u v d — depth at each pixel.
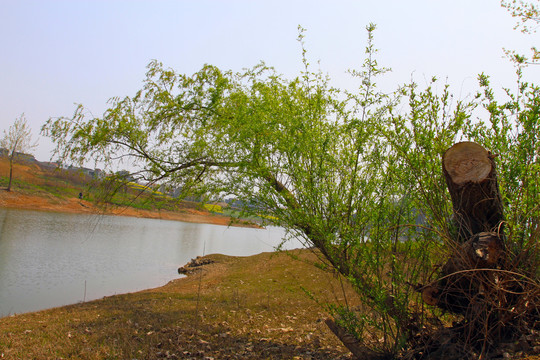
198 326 7.32
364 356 4.12
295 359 5.20
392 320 4.32
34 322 7.79
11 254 17.64
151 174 7.58
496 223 3.48
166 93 7.85
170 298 10.58
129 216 52.78
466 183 3.36
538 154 3.49
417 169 3.85
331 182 4.44
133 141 7.69
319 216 4.35
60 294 12.00
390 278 4.02
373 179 4.26
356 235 4.15
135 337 6.54
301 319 7.86
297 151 4.58
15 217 31.88
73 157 7.74
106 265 18.03
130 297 10.84
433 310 4.09
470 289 3.48
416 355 3.98
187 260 22.95
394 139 4.11
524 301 3.30
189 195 6.82
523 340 3.37
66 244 22.72
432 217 3.84
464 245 3.38
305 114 4.81
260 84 6.15
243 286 12.60
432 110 3.91
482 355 3.43
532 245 3.31
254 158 5.04
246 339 6.48
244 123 5.51
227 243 36.62
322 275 11.67
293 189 4.61
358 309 5.67
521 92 3.81
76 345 6.05
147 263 20.12
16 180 44.72
